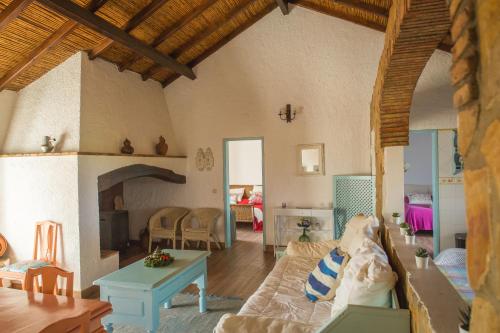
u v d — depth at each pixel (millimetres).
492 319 725
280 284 3010
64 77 4531
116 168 4863
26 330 1630
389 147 3480
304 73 5922
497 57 687
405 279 1927
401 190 3482
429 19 1907
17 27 3748
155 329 2744
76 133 4383
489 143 730
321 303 2627
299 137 5988
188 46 5691
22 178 4480
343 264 2645
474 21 786
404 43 2242
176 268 3102
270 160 6148
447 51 5168
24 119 4652
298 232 5992
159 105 6414
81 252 4203
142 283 2709
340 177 5715
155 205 6809
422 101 5332
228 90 6348
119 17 4383
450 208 5371
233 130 6340
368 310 1786
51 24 3916
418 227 7336
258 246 6508
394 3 2297
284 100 6051
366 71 5621
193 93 6547
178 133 6680
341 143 5773
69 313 1817
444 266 3607
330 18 5754
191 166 6621
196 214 6406
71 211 4219
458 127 895
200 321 3400
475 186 805
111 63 5160
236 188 9242
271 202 6148
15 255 4504
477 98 785
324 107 5844
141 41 4797
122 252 6031
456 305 1385
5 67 4219
